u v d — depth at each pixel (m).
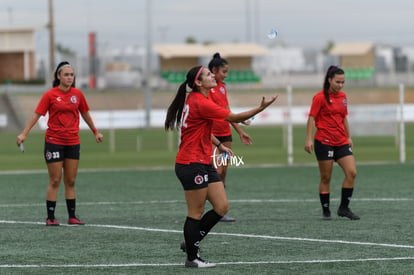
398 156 76.00
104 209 39.59
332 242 29.08
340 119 35.03
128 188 49.16
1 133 139.75
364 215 36.22
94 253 27.33
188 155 24.38
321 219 35.19
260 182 51.84
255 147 94.94
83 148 97.06
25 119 155.75
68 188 34.47
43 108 34.00
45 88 189.38
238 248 28.05
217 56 35.56
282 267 24.55
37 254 27.19
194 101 24.11
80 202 42.59
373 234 30.83
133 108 173.25
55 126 34.06
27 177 56.62
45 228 33.31
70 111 34.28
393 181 51.19
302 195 44.69
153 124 121.62
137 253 27.28
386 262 25.19
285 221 34.69
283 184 50.56
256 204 40.84
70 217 34.47
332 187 48.62
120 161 74.94
